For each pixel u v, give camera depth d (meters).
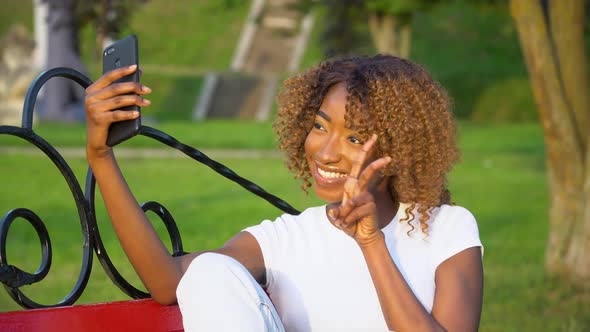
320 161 1.91
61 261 6.19
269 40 36.00
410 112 1.91
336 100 1.91
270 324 1.74
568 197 5.73
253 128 20.27
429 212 1.97
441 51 32.12
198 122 22.47
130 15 14.52
